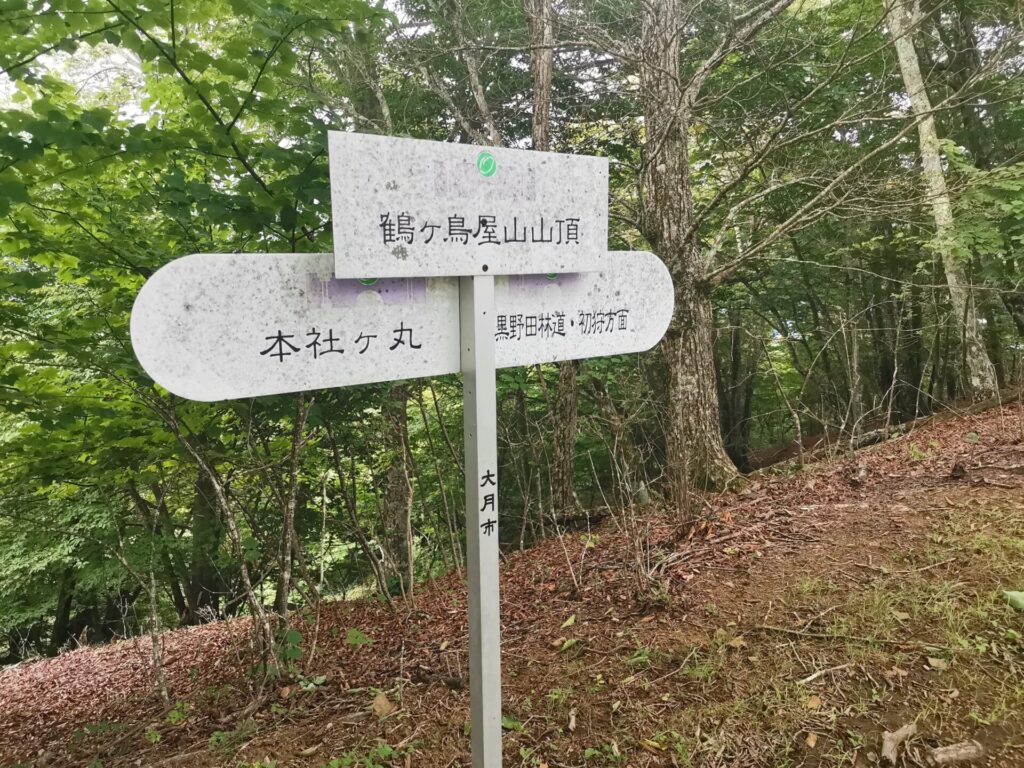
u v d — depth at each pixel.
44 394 3.71
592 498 10.21
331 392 4.21
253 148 3.28
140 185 4.00
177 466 4.35
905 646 2.54
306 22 2.81
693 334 6.18
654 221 6.20
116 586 7.38
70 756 3.48
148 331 1.41
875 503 4.25
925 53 9.32
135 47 2.74
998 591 2.79
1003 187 6.72
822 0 8.20
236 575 5.37
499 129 8.41
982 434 6.14
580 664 2.86
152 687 4.69
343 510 6.61
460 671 3.13
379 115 7.65
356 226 1.56
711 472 6.09
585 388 8.98
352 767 2.31
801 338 13.49
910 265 10.58
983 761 1.93
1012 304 9.92
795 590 3.15
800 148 7.46
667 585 3.37
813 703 2.28
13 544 6.55
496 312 1.95
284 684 3.47
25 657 8.45
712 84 8.16
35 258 3.72
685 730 2.25
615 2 6.73
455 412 8.72
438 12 7.09
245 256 1.51
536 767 2.18
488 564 1.86
